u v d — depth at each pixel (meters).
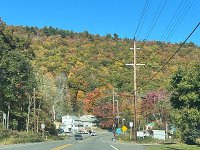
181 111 39.00
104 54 134.88
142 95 91.75
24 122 86.38
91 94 153.50
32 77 88.44
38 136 78.31
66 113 162.12
